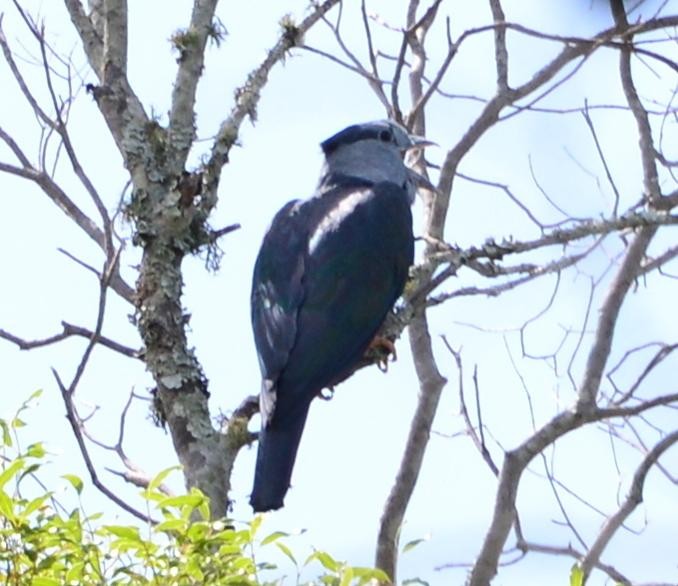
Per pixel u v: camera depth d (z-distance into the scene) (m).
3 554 7.39
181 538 7.37
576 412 11.78
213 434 10.06
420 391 11.80
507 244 11.25
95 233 10.85
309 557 7.36
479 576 11.67
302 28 11.20
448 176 12.17
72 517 7.41
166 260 10.42
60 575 7.46
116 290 10.58
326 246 11.91
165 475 7.56
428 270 11.89
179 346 10.23
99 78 11.07
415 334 11.98
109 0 10.90
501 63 12.21
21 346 10.12
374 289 11.83
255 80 10.95
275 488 10.27
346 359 11.52
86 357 9.52
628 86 12.42
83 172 10.02
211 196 10.62
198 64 10.83
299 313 11.58
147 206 10.51
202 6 10.91
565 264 11.34
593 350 11.94
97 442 10.61
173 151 10.64
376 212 12.23
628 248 12.11
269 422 10.65
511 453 11.81
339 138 13.27
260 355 11.45
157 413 10.62
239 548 7.41
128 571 7.34
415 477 11.65
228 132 10.74
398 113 11.98
